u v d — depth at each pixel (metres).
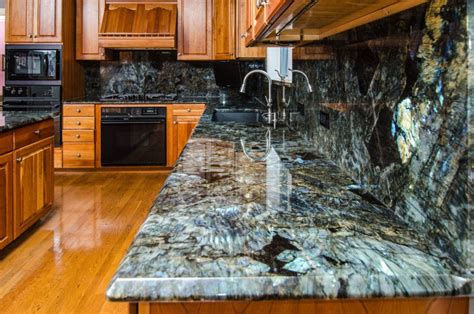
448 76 0.72
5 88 5.18
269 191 1.18
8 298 2.28
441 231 0.76
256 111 4.29
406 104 0.91
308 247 0.78
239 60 5.50
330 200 1.10
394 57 0.98
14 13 5.14
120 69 5.93
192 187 1.22
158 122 5.35
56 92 5.20
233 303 0.69
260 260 0.72
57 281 2.48
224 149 1.90
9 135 2.81
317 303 0.69
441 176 0.76
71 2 5.44
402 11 0.93
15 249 2.94
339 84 1.53
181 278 0.66
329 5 1.08
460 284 0.66
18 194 2.96
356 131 1.31
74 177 5.22
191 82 5.97
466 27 0.67
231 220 0.93
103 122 5.30
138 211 3.89
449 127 0.73
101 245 3.04
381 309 0.70
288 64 3.23
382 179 1.07
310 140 2.11
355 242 0.81
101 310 2.18
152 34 5.34
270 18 1.34
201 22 5.51
